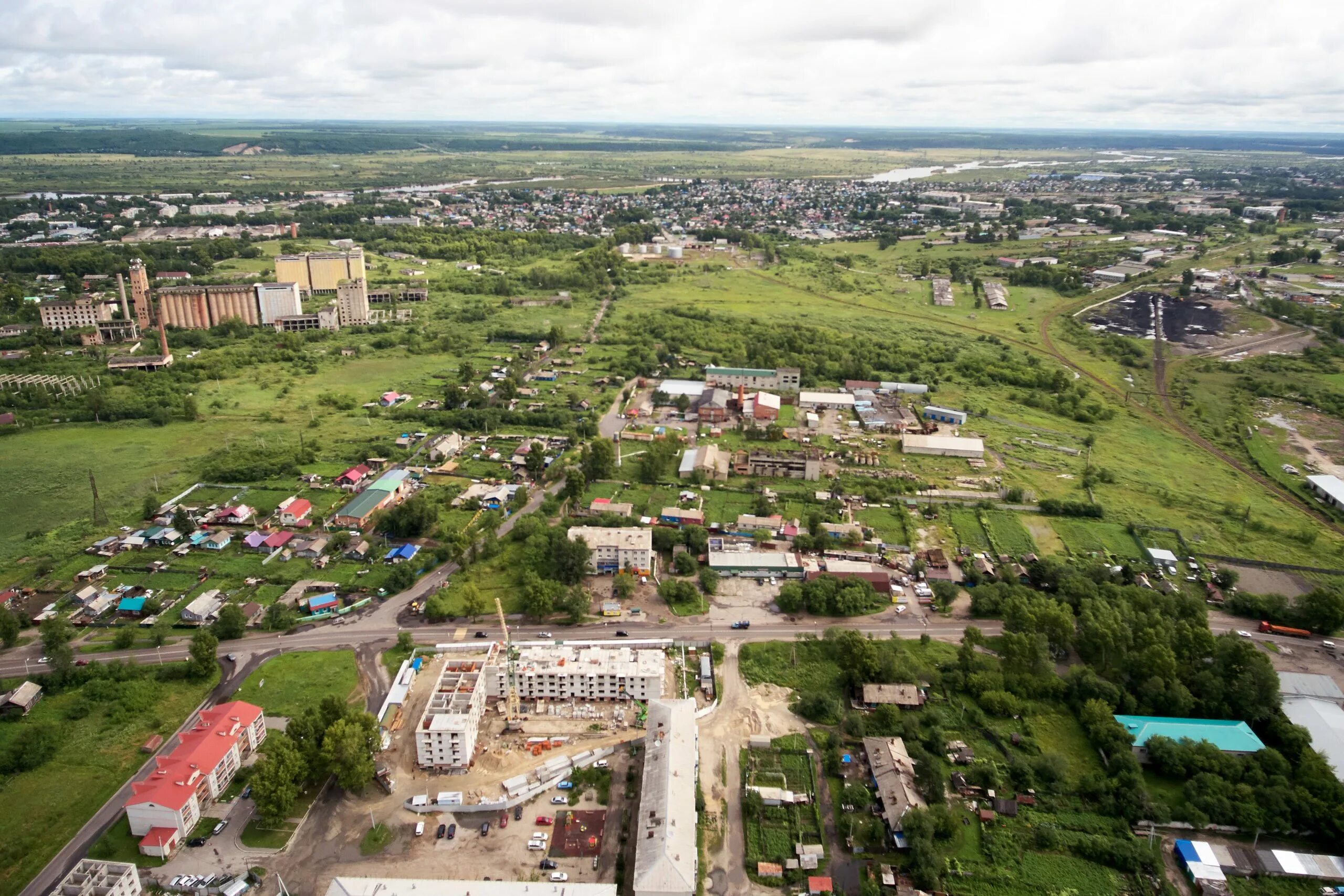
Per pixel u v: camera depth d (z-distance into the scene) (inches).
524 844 6417.3
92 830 6446.9
